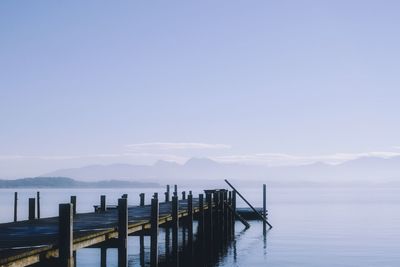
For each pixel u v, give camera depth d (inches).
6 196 6176.2
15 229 676.7
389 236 1785.2
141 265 1093.8
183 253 1173.7
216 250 1393.9
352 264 1212.5
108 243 655.8
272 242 1558.8
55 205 3821.4
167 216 935.0
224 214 1525.6
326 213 3051.2
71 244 493.0
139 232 826.2
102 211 1073.5
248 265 1165.7
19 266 428.8
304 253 1355.8
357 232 1909.4
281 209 3521.2
